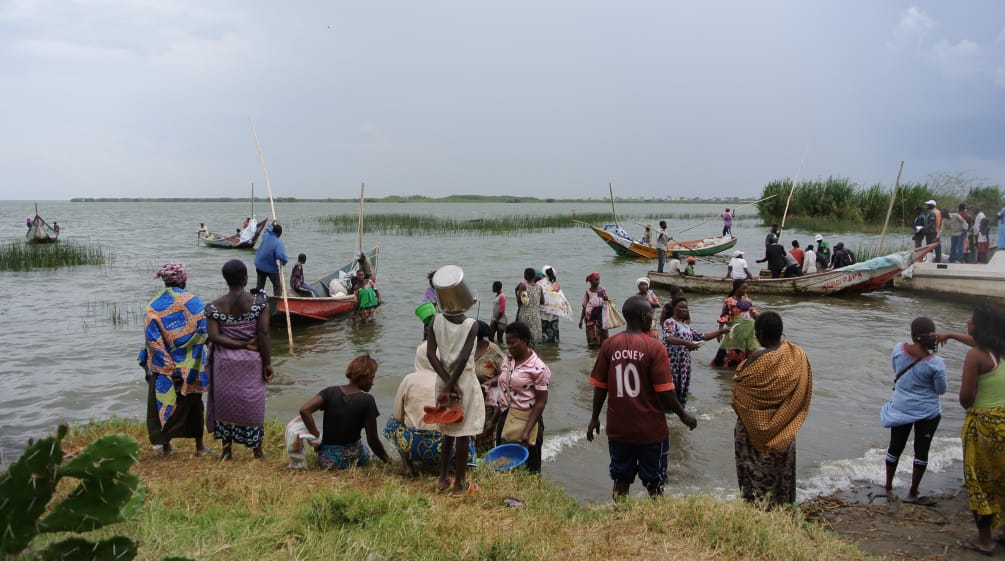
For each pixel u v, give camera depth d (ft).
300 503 15.44
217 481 16.84
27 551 8.08
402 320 51.06
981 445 16.40
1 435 25.86
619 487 17.80
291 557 12.35
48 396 31.17
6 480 7.67
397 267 82.38
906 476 22.43
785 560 13.82
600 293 40.75
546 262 89.56
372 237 135.95
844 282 61.11
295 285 54.29
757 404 17.26
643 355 16.94
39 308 54.39
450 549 13.06
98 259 88.89
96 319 49.85
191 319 19.54
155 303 19.22
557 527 14.97
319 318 49.03
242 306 18.99
